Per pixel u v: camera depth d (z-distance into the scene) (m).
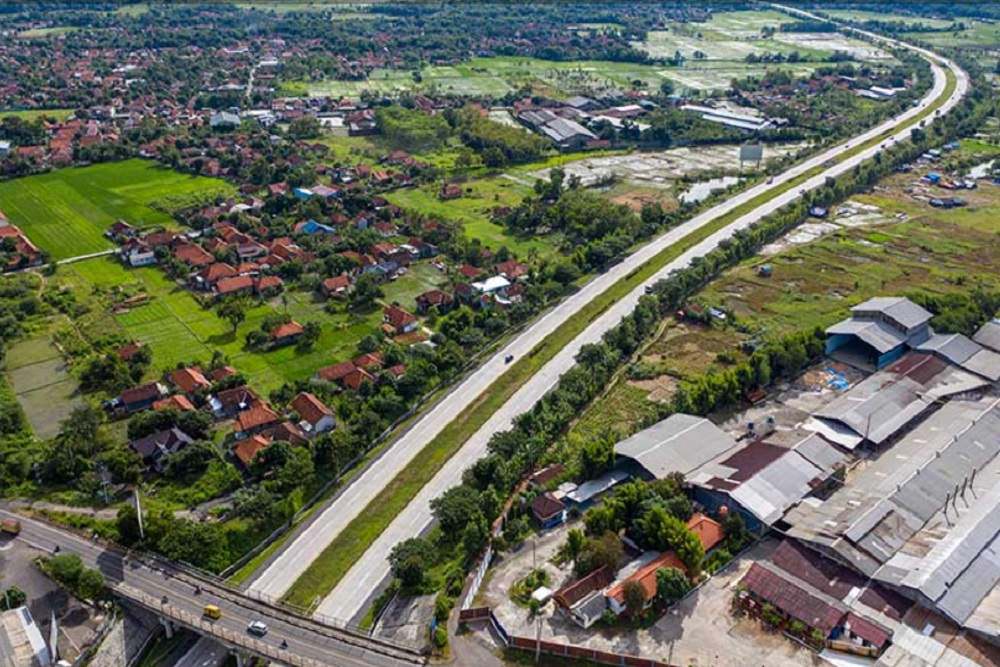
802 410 189.12
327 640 124.44
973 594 130.12
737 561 142.75
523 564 142.62
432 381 198.25
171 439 171.12
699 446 167.00
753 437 178.25
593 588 133.62
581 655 123.31
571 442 176.12
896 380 192.25
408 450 174.00
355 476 166.25
